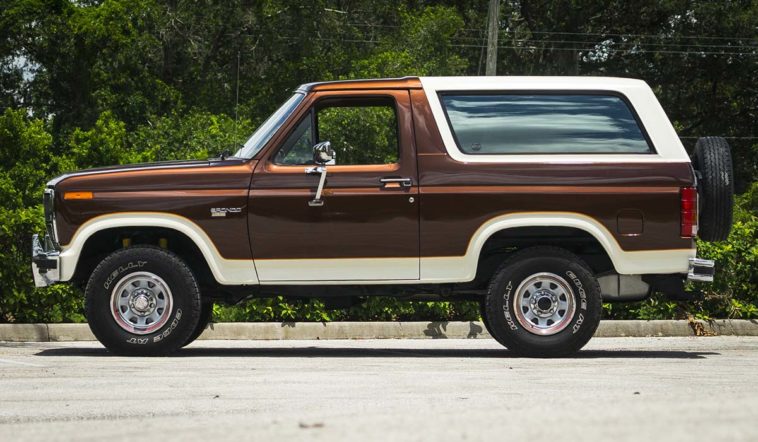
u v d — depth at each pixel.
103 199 10.59
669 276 10.72
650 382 7.86
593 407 5.54
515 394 7.04
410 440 4.42
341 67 47.09
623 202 10.52
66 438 5.05
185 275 10.56
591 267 10.94
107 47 42.44
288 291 10.78
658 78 58.94
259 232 10.55
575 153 10.60
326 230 10.52
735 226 15.09
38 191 16.34
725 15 56.31
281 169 10.60
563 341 10.42
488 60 37.44
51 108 43.16
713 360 10.22
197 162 10.81
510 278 10.46
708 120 60.50
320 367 9.15
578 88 10.73
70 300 13.95
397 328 13.85
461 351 11.71
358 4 50.44
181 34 44.88
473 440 4.38
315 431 4.86
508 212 10.47
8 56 43.09
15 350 11.53
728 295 14.81
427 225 10.48
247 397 7.04
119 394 7.30
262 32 45.75
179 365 9.38
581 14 56.78
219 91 46.00
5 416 6.31
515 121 10.66
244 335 13.64
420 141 10.58
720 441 4.18
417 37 48.59
